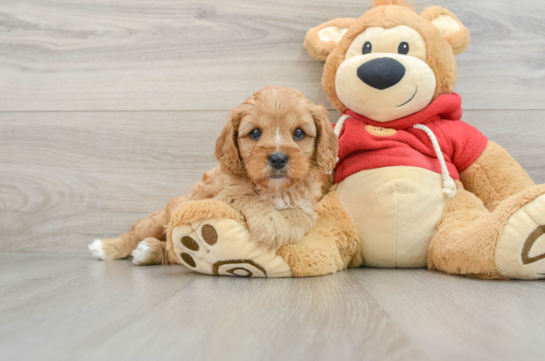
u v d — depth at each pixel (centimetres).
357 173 196
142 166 249
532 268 150
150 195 249
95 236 250
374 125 203
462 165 202
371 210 189
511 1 241
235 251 157
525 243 147
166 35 248
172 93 249
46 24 251
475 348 86
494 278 158
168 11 248
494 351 84
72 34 251
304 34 244
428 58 195
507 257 150
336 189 208
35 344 90
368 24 201
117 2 248
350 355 82
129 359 81
